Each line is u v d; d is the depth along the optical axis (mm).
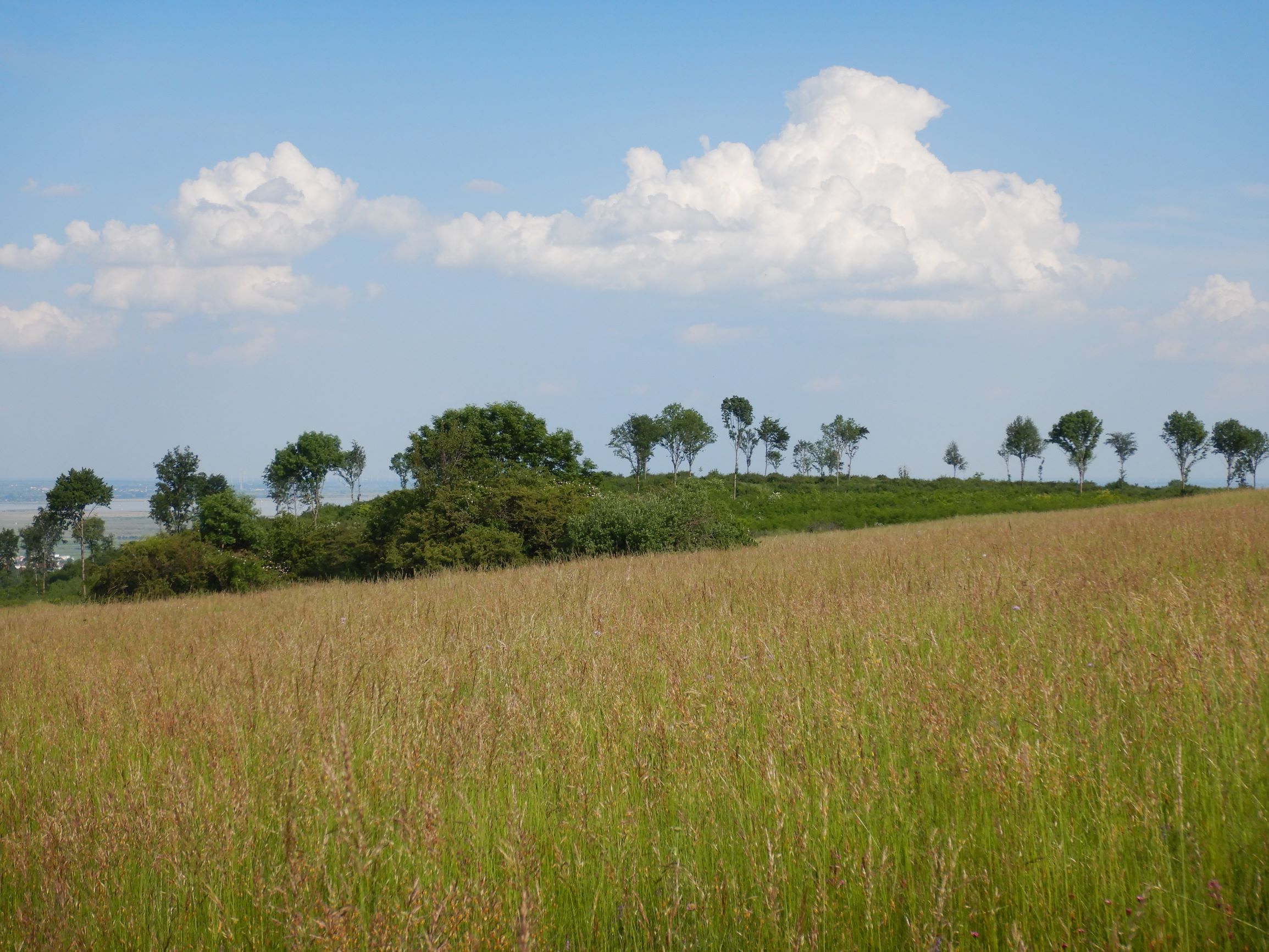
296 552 32938
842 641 6191
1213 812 3176
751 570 12742
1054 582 7988
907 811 3389
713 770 3816
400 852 3189
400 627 9016
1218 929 2592
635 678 5664
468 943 2621
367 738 4672
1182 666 4605
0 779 4730
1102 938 2582
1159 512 21266
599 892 2967
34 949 2949
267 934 2992
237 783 4105
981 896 2795
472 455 30312
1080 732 3875
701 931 2754
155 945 2988
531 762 4195
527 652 6883
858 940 2662
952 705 4398
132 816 3791
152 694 6512
